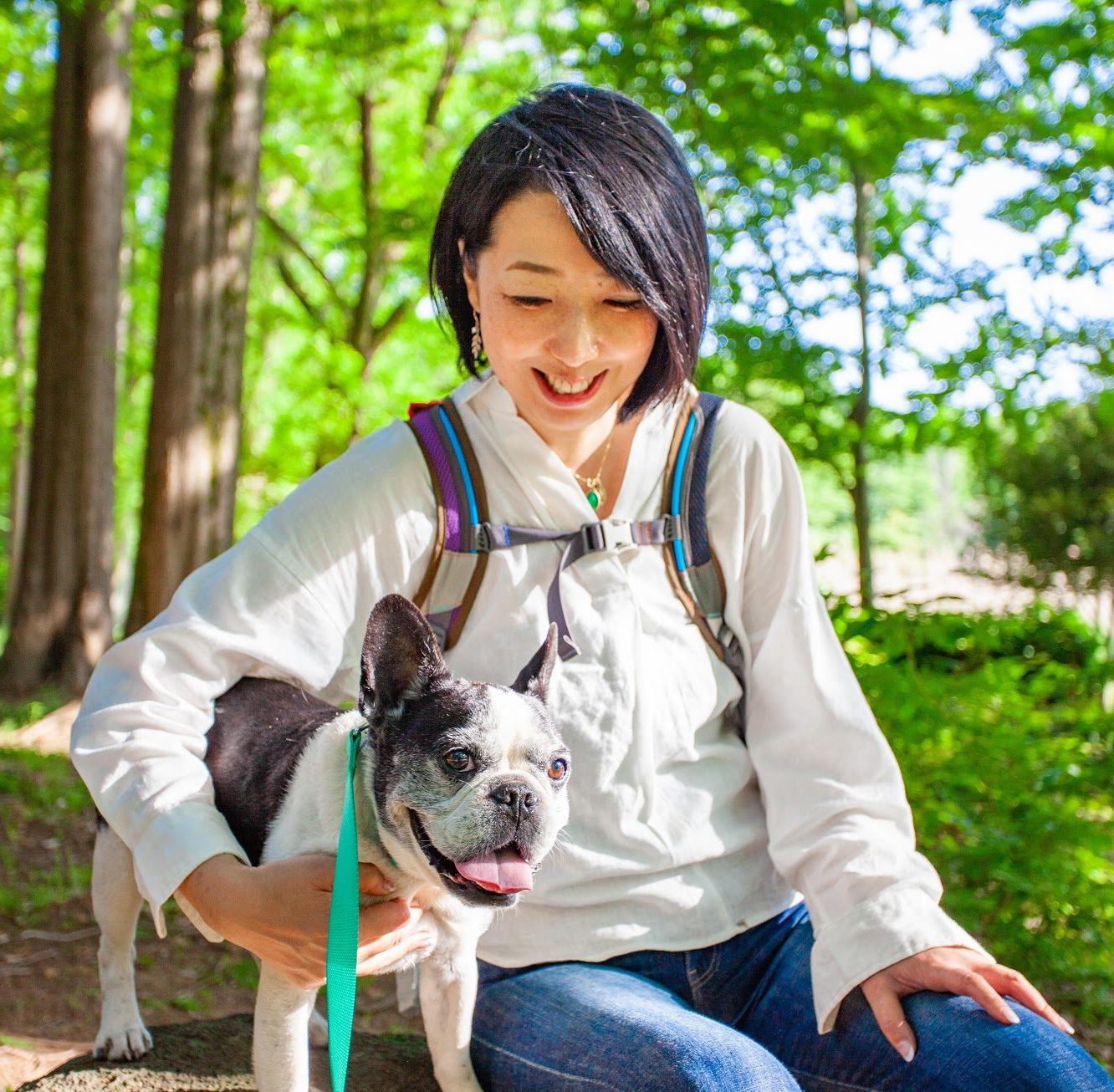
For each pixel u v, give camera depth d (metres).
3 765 7.62
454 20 17.27
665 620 2.30
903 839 2.27
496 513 2.29
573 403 2.20
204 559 11.00
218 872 1.97
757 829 2.38
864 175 7.74
